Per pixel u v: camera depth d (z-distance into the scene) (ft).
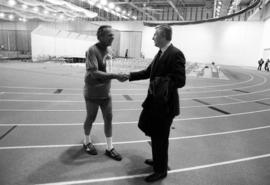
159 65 6.80
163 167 7.61
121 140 10.84
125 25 89.51
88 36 69.26
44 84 25.45
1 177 7.32
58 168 8.05
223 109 17.80
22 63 51.67
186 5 82.53
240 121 14.73
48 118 13.57
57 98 18.93
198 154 9.71
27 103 16.96
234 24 73.97
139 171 8.13
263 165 8.93
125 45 90.74
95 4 61.31
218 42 77.05
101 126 12.57
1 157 8.64
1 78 28.45
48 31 57.11
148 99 7.25
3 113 14.26
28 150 9.32
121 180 7.53
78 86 25.12
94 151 9.29
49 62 56.95
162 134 7.14
